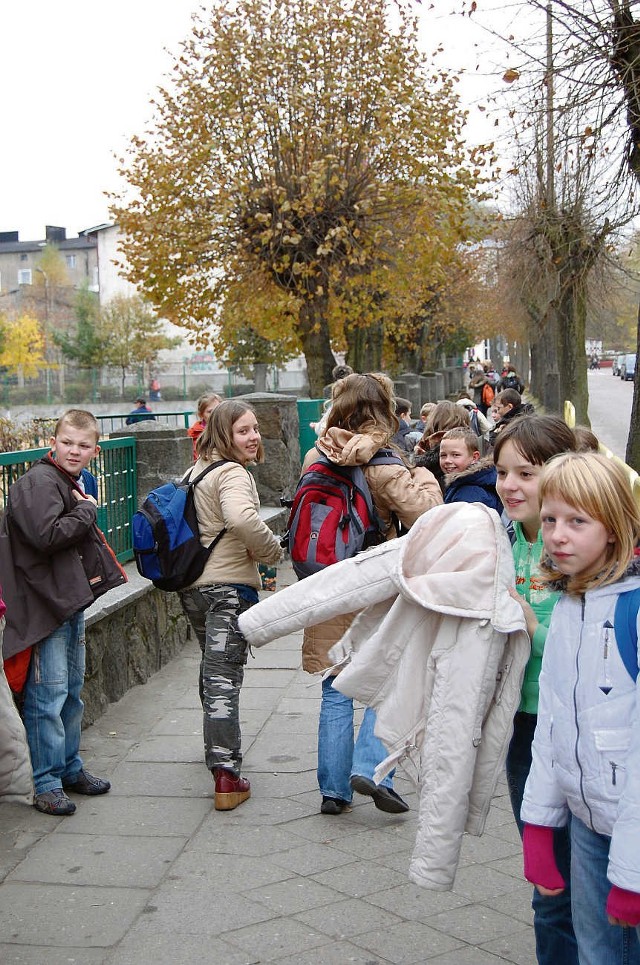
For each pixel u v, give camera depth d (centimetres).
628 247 1738
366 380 471
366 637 339
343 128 2222
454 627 288
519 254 1977
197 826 458
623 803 217
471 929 361
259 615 345
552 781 246
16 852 430
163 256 2373
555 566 248
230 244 2367
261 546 481
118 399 4928
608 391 5747
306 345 2506
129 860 421
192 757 551
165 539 488
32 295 8156
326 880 401
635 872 211
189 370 6000
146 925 365
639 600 227
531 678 291
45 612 459
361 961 338
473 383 2667
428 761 286
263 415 1223
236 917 370
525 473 291
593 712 231
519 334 4097
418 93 2295
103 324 6009
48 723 468
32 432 1223
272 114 2228
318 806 481
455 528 297
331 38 2262
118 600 640
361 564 335
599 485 232
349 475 459
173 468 802
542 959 292
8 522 458
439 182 2288
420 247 2352
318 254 2272
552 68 964
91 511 460
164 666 747
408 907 378
